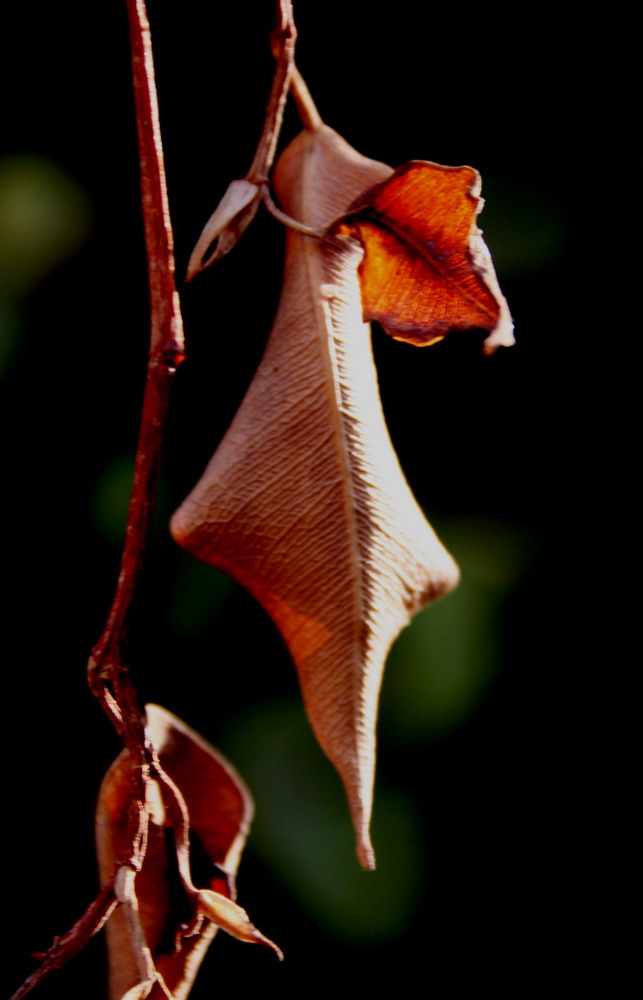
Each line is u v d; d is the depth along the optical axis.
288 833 0.57
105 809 0.40
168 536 0.58
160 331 0.38
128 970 0.40
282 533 0.39
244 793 0.40
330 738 0.39
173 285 0.38
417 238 0.39
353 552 0.39
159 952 0.40
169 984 0.40
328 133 0.40
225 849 0.40
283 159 0.40
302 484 0.39
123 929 0.40
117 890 0.39
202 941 0.40
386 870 0.58
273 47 0.39
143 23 0.38
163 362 0.38
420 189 0.38
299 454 0.39
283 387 0.40
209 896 0.39
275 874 0.57
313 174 0.40
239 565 0.39
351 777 0.39
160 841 0.40
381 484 0.40
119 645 0.39
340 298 0.40
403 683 0.58
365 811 0.39
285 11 0.39
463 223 0.38
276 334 0.40
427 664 0.58
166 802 0.40
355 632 0.39
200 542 0.39
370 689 0.40
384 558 0.40
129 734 0.39
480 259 0.38
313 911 0.57
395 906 0.58
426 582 0.40
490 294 0.38
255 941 0.39
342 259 0.40
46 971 0.39
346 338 0.40
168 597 0.58
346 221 0.39
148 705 0.40
